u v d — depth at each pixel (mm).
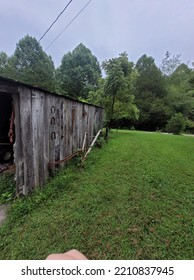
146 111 19188
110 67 8969
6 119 4211
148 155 5043
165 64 24516
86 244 1634
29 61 21375
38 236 1705
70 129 3896
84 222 1942
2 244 1593
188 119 20172
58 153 3297
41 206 2221
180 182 3145
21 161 2332
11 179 3051
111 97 9750
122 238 1722
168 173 3564
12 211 2088
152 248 1610
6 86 2053
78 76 21328
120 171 3588
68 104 3717
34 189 2533
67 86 20984
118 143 6867
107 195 2566
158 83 20328
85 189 2736
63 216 2029
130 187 2863
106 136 7492
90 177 3229
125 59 9102
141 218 2053
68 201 2363
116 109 10266
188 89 20328
